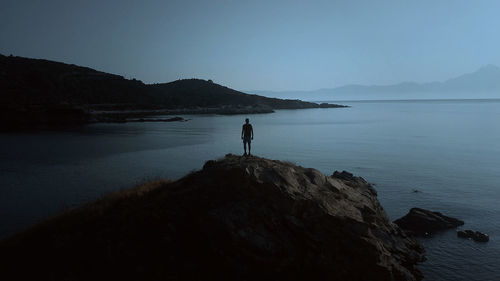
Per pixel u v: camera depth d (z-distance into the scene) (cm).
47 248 1181
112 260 1129
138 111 14300
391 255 1369
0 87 12056
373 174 3378
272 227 1268
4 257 1146
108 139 6131
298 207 1352
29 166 3603
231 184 1405
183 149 4959
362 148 5241
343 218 1321
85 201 2362
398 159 4250
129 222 1296
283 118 13612
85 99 14488
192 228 1266
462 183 2997
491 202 2439
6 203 2317
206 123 10431
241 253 1198
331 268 1209
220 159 1764
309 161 4103
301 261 1223
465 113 16462
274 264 1192
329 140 6294
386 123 10769
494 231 1897
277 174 1482
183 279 1112
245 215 1278
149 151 4738
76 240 1216
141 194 1594
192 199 1375
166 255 1173
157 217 1300
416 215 1991
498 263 1518
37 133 7075
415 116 14562
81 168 3525
